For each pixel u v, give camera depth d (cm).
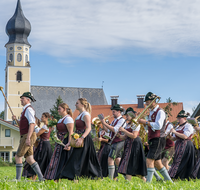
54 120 804
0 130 4769
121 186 593
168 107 3759
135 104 6034
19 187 573
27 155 734
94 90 8700
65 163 697
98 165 697
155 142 702
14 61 8050
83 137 676
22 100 742
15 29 8156
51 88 8281
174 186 629
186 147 884
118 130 830
